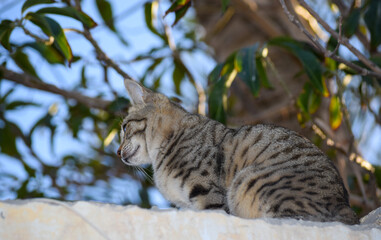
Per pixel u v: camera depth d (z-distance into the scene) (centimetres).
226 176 614
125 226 416
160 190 654
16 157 1037
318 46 651
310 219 512
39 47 854
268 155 591
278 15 1027
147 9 901
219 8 1065
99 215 416
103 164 1082
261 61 862
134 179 1049
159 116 689
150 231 419
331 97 880
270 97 1029
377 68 675
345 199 545
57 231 405
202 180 611
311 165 570
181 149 645
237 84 1059
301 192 535
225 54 1088
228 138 634
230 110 1071
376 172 878
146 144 700
